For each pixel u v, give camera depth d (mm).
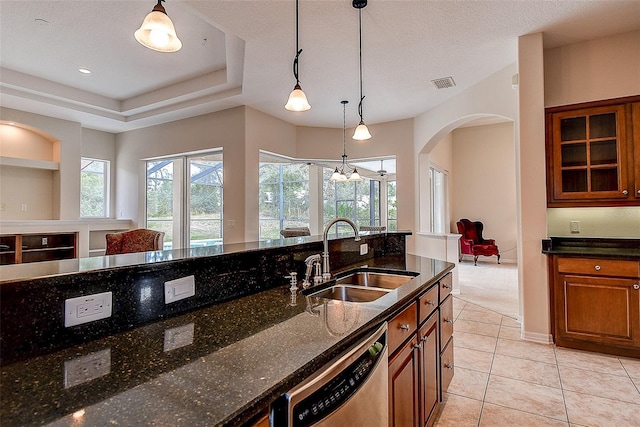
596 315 2811
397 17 2764
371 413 1078
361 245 2650
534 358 2777
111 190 6426
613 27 2939
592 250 3020
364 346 1061
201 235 5742
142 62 4062
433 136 5070
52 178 5621
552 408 2088
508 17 2799
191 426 571
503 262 8008
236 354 874
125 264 1105
